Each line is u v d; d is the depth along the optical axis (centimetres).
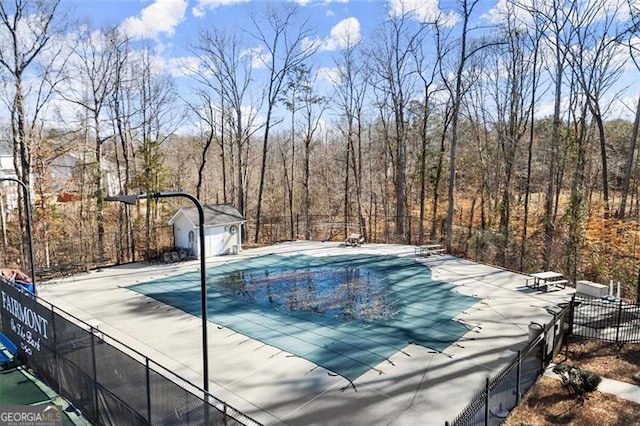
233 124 3228
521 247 2252
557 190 2719
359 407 785
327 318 1267
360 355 1011
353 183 4034
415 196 3819
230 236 2195
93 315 1304
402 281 1655
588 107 2655
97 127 2631
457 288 1553
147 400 621
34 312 941
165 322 1244
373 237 3397
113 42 2681
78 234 2619
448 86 2634
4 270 1362
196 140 3978
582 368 903
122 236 2584
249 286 1617
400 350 1036
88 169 2978
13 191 3128
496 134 3381
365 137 4372
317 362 976
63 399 879
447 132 3416
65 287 1614
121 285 1639
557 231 2450
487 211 3291
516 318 1238
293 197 4297
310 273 1802
